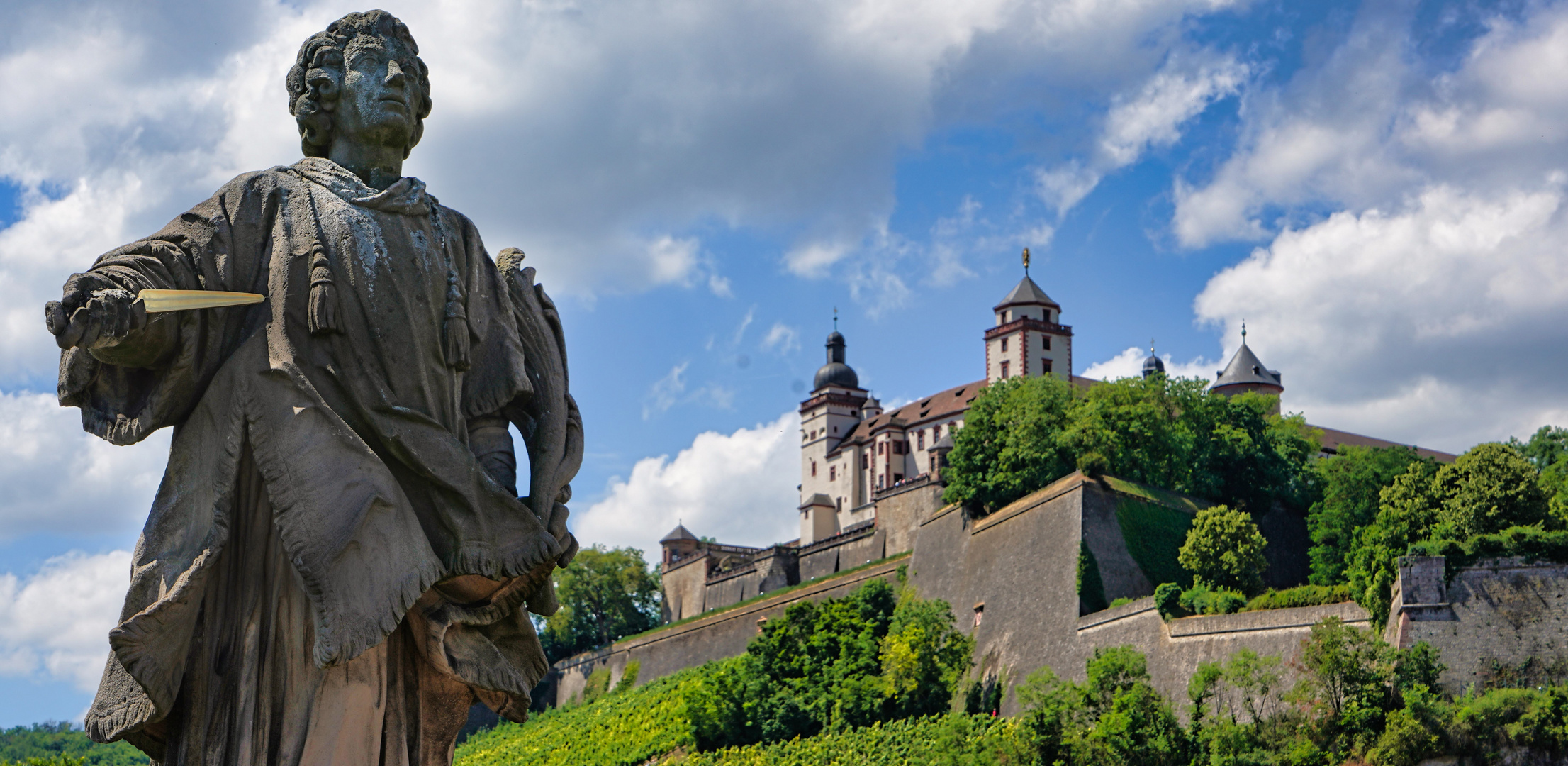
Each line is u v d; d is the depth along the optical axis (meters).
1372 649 67.12
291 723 9.55
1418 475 74.94
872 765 83.31
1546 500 72.75
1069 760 70.25
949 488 104.81
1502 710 61.47
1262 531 103.19
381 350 9.84
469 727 128.62
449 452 9.89
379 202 10.09
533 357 10.97
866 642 96.06
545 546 10.05
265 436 9.53
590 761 102.94
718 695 96.56
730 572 142.38
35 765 53.75
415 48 10.99
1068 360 153.38
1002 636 91.25
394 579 9.51
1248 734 67.38
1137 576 89.12
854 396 179.62
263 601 9.68
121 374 9.81
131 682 9.83
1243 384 159.38
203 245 9.84
